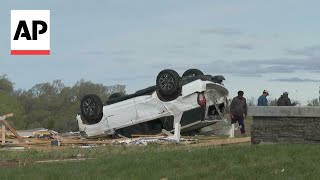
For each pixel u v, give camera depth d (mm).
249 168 8766
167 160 10133
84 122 20172
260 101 21250
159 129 18984
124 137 19547
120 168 9469
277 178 7941
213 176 8336
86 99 19938
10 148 16094
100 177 8703
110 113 19594
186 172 8805
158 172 8828
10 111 45031
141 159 10492
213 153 10461
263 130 12477
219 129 19766
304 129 12031
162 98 18516
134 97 19250
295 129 12141
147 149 14406
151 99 18719
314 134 11898
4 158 13570
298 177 7984
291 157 9641
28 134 21906
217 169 8930
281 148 10555
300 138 12070
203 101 17922
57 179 8797
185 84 18125
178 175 8555
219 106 18875
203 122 18359
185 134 19516
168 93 18125
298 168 8633
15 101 47781
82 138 20219
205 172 8680
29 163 12031
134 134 19391
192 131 19688
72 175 8984
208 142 15867
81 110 20125
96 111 19672
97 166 9914
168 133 18297
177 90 18109
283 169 8578
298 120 12109
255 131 12578
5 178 9172
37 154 14133
